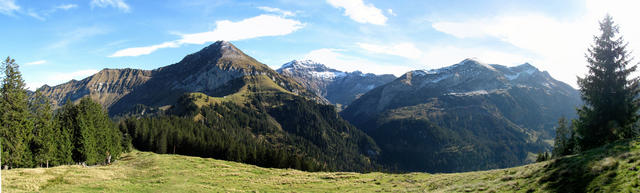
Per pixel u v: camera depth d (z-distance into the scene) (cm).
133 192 4209
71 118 7369
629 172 1912
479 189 2812
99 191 4078
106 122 9312
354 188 4619
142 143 14038
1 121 5622
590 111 4359
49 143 6372
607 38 4353
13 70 5884
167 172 6162
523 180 2652
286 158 13112
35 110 6475
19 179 4288
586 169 2236
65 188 4116
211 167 7281
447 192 3052
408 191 3781
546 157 7988
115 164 7994
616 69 4259
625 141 2717
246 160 13712
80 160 7256
